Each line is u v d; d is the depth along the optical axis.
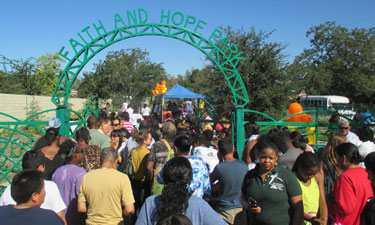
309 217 2.97
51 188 2.92
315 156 2.97
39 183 2.32
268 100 11.09
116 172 3.23
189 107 19.70
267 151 2.64
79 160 3.64
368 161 2.46
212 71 12.16
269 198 2.66
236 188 3.51
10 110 15.80
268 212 2.67
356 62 36.94
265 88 11.50
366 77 35.94
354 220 2.76
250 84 11.56
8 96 15.62
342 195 2.79
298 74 12.03
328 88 39.19
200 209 2.27
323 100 29.03
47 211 2.24
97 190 3.10
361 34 37.25
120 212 3.19
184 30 6.30
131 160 4.52
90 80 26.02
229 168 3.58
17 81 21.53
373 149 3.95
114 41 6.28
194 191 3.08
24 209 2.20
